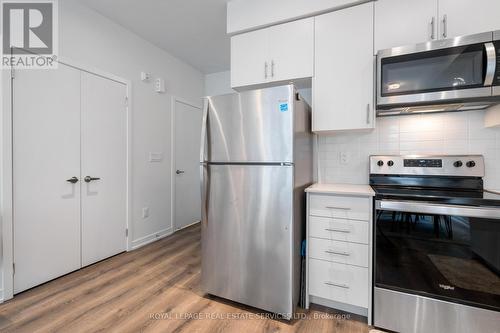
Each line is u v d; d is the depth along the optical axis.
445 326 1.36
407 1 1.67
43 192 1.97
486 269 1.29
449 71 1.48
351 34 1.81
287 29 2.00
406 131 1.96
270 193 1.59
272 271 1.59
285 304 1.55
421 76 1.54
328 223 1.66
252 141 1.63
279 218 1.56
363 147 2.10
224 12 2.35
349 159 2.15
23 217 1.85
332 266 1.66
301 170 1.77
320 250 1.69
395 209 1.42
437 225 1.37
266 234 1.60
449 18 1.57
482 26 1.52
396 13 1.69
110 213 2.54
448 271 1.35
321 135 2.25
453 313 1.35
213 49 3.18
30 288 1.90
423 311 1.40
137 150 2.84
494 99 1.45
